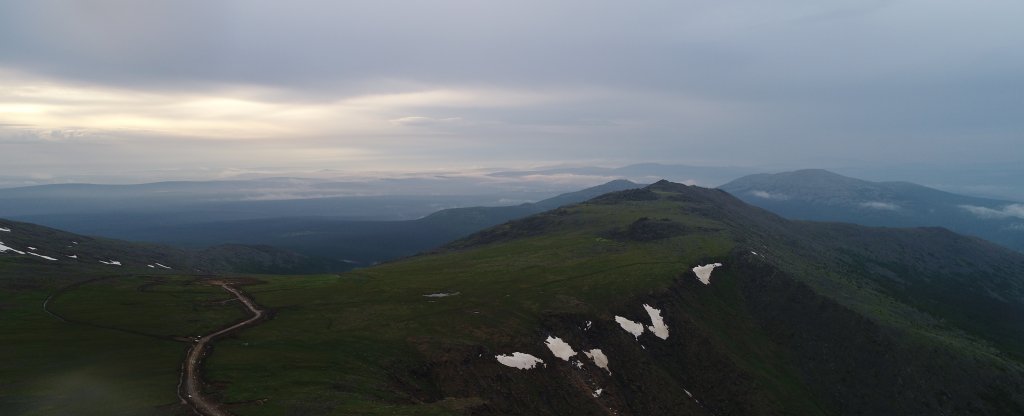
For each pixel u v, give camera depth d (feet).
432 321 308.40
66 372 191.11
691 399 320.29
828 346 402.31
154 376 193.36
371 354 249.55
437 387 242.37
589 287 407.23
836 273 640.58
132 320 269.44
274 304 329.72
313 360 228.02
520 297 374.63
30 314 270.87
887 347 393.70
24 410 157.69
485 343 288.71
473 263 518.78
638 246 558.15
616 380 310.65
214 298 336.29
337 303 338.75
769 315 438.40
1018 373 395.55
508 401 250.37
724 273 483.51
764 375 360.28
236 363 214.07
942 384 370.12
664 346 359.46
